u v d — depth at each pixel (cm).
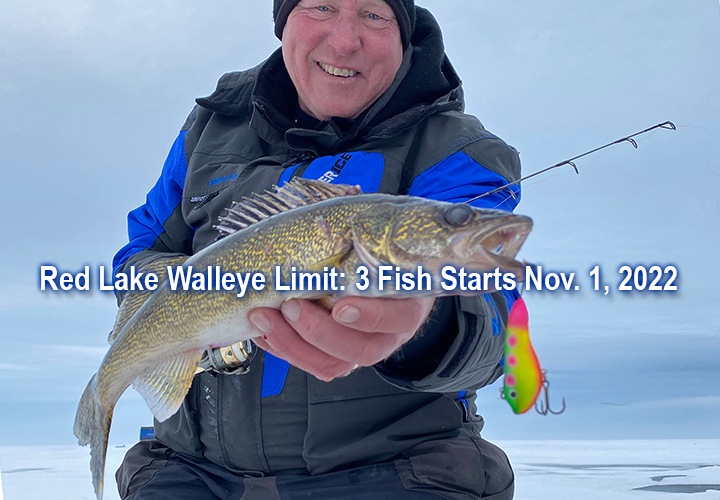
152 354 48
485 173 58
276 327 39
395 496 52
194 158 74
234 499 57
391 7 68
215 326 43
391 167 61
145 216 79
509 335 28
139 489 62
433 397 58
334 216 40
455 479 53
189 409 62
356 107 69
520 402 28
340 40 65
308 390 55
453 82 74
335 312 34
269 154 71
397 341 38
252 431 57
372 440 55
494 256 35
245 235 42
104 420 51
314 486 55
